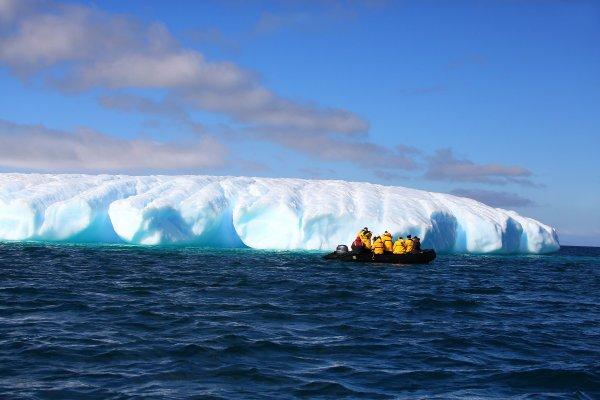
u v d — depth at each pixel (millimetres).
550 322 11414
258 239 30578
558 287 18578
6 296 12539
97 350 7902
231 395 6234
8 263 20203
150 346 8195
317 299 13414
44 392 6160
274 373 7086
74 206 29359
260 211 30172
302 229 29812
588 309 13578
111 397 6059
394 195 33500
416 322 10859
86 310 11016
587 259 36281
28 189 31469
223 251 29188
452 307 12914
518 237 35156
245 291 14461
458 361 7965
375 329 10008
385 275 19781
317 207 30281
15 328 9195
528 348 8930
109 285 14961
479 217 33281
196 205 30234
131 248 29297
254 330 9539
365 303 13055
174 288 14719
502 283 19062
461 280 19312
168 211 29641
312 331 9656
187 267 20547
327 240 30062
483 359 8133
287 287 15484
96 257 23656
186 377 6824
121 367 7160
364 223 30141
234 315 10898
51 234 29422
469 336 9664
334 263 23797
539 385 6965
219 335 9016
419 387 6746
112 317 10367
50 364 7207
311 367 7430
